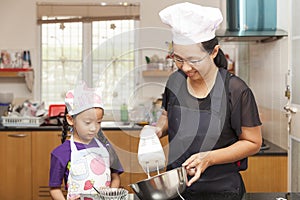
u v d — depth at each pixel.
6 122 3.98
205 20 1.33
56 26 4.70
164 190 1.43
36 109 4.12
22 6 4.64
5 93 4.41
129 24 4.63
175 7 1.35
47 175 3.94
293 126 2.80
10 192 3.96
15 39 4.65
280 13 2.98
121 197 1.47
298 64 2.67
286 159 2.94
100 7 4.66
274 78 3.15
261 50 3.46
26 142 3.93
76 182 1.67
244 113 1.74
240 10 3.01
